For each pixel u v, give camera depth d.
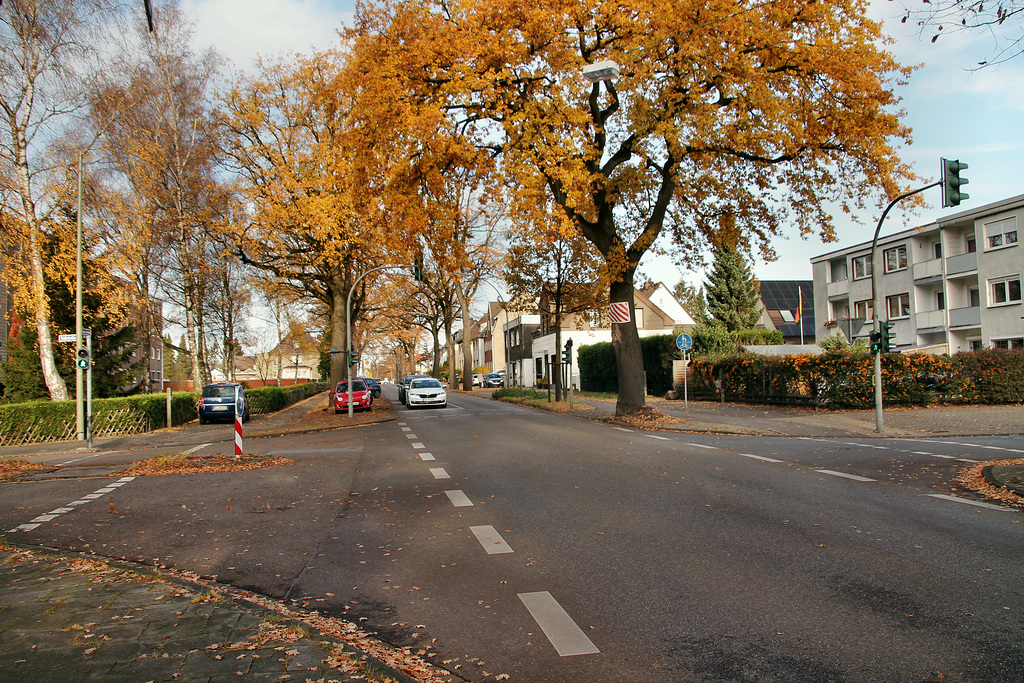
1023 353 23.08
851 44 17.38
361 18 18.28
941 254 38.69
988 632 4.07
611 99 19.81
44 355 23.56
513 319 74.12
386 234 20.94
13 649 3.99
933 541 6.10
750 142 17.56
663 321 58.25
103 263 24.77
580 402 32.25
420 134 16.94
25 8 21.47
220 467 12.43
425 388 34.25
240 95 26.83
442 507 8.34
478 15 16.97
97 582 5.38
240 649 3.96
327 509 8.45
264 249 26.52
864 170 18.61
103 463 14.35
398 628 4.49
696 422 19.45
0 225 22.16
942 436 15.86
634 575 5.43
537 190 16.72
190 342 29.58
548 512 7.83
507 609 4.77
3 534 7.46
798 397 24.09
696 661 3.84
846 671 3.63
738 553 5.94
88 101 23.44
